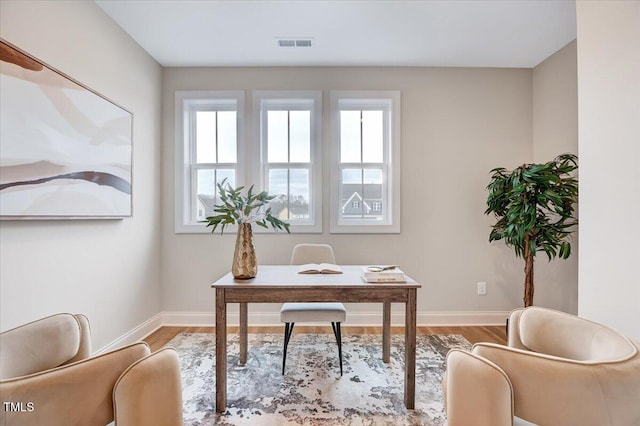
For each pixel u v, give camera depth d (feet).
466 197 10.34
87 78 6.84
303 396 6.05
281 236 10.25
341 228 10.19
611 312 4.40
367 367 7.22
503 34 8.52
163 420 3.23
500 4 7.30
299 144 10.60
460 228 10.32
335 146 10.25
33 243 5.46
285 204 10.53
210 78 10.26
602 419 2.57
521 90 10.42
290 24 8.04
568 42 8.93
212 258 10.20
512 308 10.30
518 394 2.89
